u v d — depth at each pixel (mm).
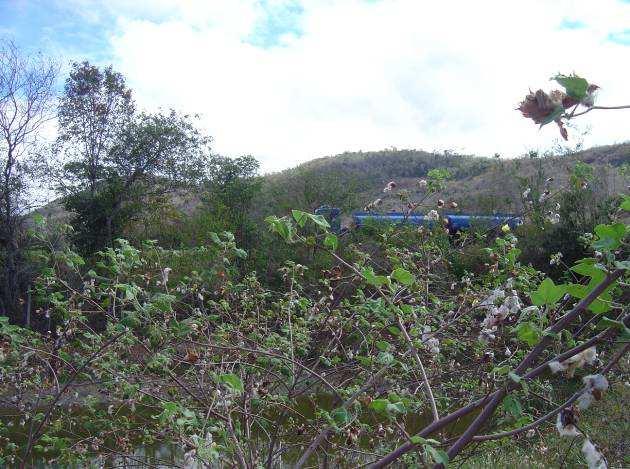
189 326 3141
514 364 3318
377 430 3498
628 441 4660
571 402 1481
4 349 3520
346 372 3947
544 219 4965
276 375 3730
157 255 3787
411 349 2307
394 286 2895
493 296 2744
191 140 23672
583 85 1170
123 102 22703
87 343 4285
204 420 2930
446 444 2955
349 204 19484
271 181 33062
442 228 4336
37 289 3639
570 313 1492
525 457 4488
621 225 1463
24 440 4344
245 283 4562
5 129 17734
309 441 3711
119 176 21453
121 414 4449
